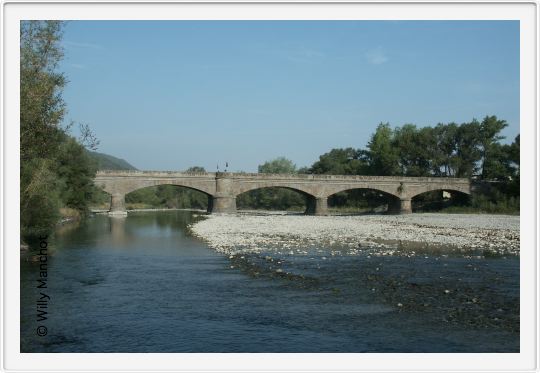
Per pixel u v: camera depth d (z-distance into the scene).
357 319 20.34
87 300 23.80
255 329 19.16
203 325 19.70
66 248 44.38
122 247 45.19
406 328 19.08
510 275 29.58
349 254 39.28
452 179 125.50
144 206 181.25
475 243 47.91
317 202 116.50
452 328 19.02
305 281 28.05
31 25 33.22
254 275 30.03
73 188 82.44
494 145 135.62
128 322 20.16
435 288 25.91
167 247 45.16
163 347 17.20
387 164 142.12
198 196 184.88
